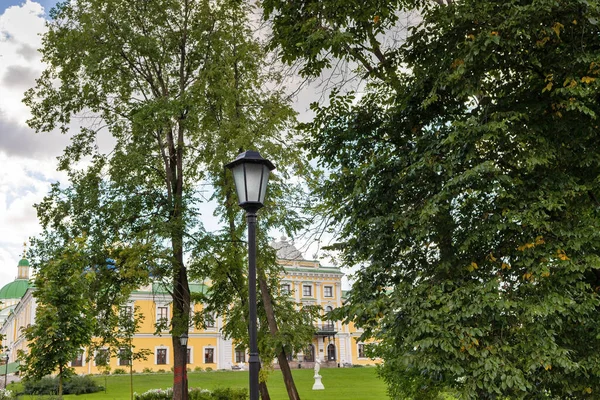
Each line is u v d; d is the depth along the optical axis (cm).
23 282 8225
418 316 782
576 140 812
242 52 1778
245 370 5438
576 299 779
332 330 6166
